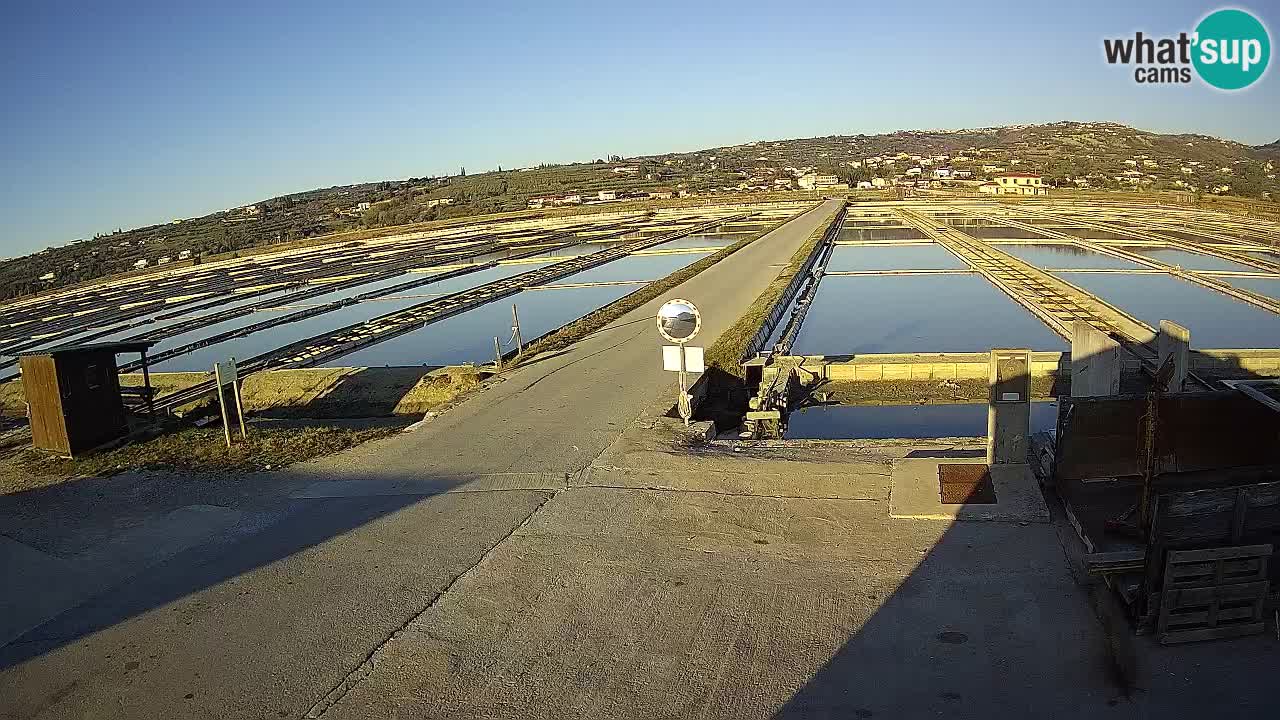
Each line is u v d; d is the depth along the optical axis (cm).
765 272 2673
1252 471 744
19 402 1939
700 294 2269
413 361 2125
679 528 726
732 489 808
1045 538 662
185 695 527
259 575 688
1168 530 521
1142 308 2253
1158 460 750
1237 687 482
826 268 3269
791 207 7112
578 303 2794
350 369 1931
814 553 664
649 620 580
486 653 551
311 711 502
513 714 487
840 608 580
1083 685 488
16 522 849
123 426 1136
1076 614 559
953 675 503
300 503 855
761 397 1274
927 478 777
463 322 2572
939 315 2311
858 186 10938
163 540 779
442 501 830
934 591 596
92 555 755
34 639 609
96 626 622
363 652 562
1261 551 518
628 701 493
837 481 809
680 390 1170
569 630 573
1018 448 772
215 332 2683
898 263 3406
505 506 805
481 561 686
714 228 5409
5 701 533
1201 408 743
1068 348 1853
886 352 1909
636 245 4353
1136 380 1399
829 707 479
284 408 1777
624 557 677
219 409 1566
